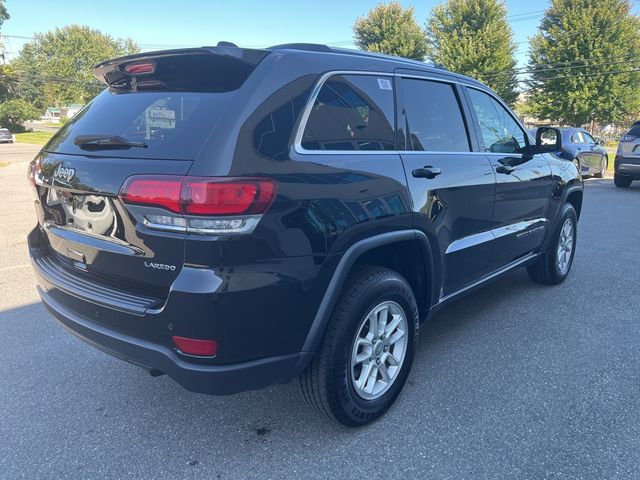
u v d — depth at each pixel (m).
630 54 33.56
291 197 2.22
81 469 2.49
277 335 2.27
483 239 3.65
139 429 2.81
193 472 2.47
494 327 4.13
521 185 4.07
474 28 36.78
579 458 2.52
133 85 2.80
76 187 2.44
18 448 2.64
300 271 2.26
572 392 3.13
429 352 3.69
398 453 2.58
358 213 2.49
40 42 97.25
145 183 2.15
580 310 4.49
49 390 3.21
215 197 2.04
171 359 2.21
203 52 2.39
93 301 2.41
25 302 4.70
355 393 2.67
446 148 3.34
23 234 7.59
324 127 2.49
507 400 3.05
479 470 2.45
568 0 34.72
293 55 2.50
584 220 8.81
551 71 35.31
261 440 2.71
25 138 52.41
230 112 2.22
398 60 3.18
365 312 2.61
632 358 3.58
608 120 35.50
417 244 2.95
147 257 2.23
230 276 2.09
